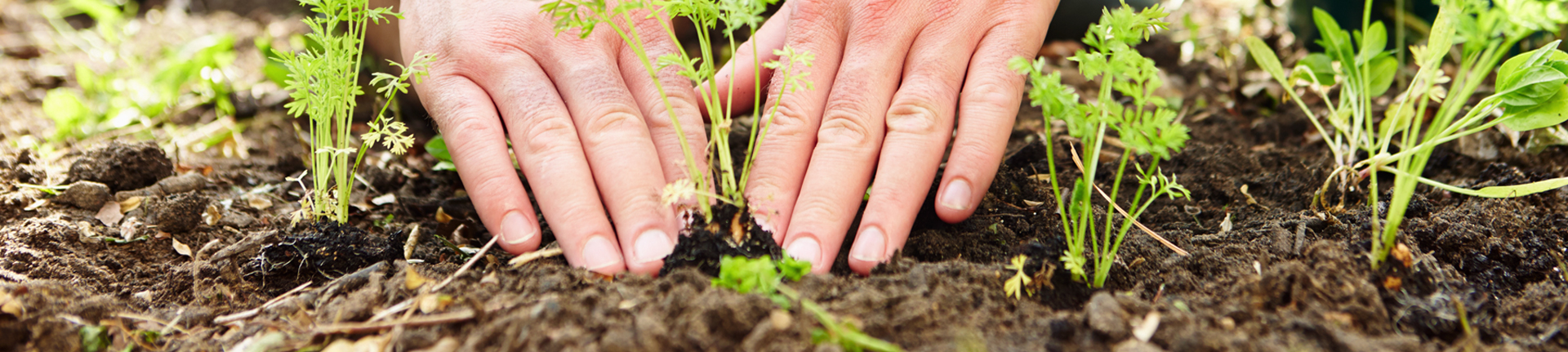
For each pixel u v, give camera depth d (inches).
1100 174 31.8
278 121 37.1
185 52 41.9
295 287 27.4
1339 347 24.2
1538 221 28.3
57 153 33.6
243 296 27.1
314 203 29.1
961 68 28.8
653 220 26.7
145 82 39.8
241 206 30.7
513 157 33.0
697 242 26.3
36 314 25.5
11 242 28.2
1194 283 26.5
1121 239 27.0
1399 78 36.2
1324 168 31.0
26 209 29.7
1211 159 32.0
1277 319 24.7
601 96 28.0
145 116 37.0
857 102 28.0
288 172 33.3
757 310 24.2
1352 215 28.5
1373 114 34.8
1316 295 25.1
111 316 26.0
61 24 50.9
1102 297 24.7
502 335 24.5
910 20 29.0
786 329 24.0
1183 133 24.4
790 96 28.3
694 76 26.2
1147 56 41.6
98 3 46.5
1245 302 25.3
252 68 42.9
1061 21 45.6
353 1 27.8
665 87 28.8
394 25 35.9
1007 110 28.3
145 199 30.4
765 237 26.5
